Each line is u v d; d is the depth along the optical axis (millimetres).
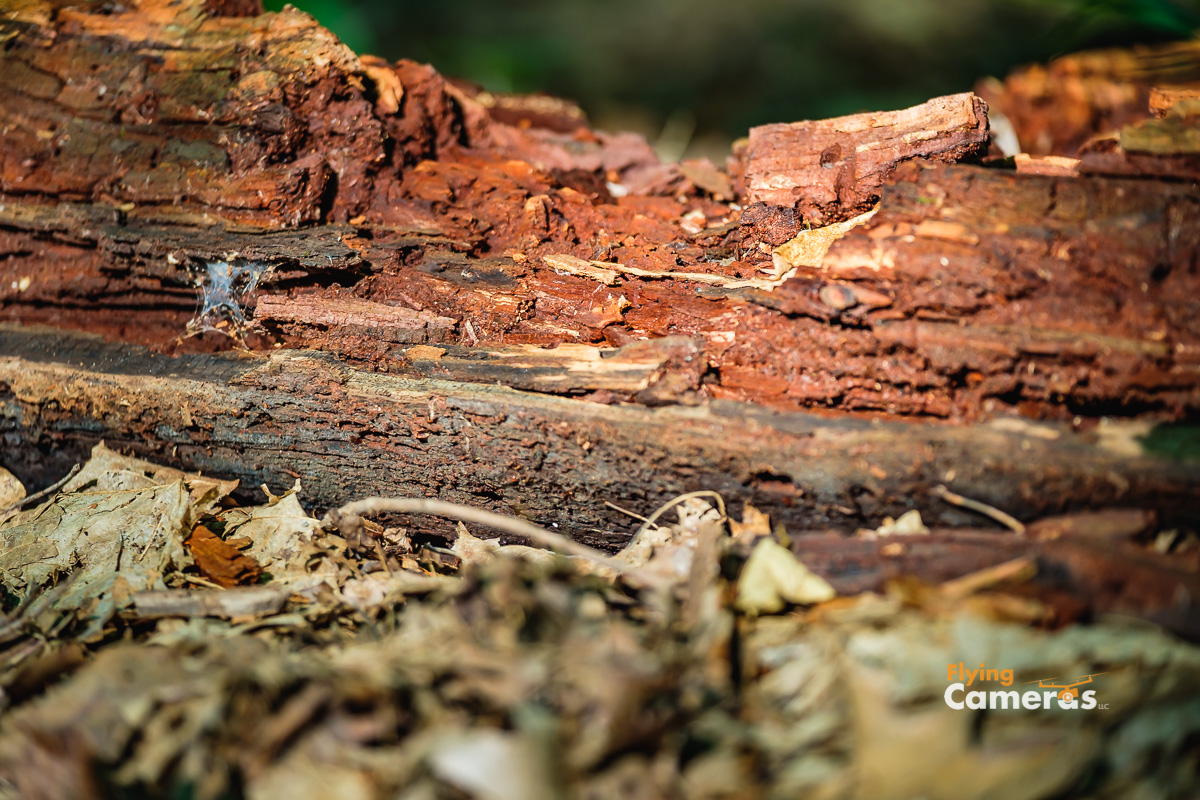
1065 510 1960
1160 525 1912
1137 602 1771
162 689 1720
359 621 2156
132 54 2801
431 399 2357
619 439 2213
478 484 2453
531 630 1786
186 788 1611
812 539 2092
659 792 1528
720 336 2326
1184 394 1947
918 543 1994
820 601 1915
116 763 1654
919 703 1666
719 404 2180
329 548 2434
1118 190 2104
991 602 1773
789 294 2232
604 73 9430
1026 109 4523
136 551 2449
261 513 2564
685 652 1730
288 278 2561
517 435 2311
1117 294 2033
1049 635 1732
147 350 2682
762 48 9328
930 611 1790
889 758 1613
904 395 2115
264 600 2176
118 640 2186
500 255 2746
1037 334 2008
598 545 2494
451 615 1886
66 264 2725
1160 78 4332
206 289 2633
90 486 2688
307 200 2691
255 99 2697
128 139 2723
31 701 1888
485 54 9195
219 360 2600
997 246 2094
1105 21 5324
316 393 2463
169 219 2650
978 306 2062
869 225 2256
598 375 2252
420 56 9047
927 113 2641
